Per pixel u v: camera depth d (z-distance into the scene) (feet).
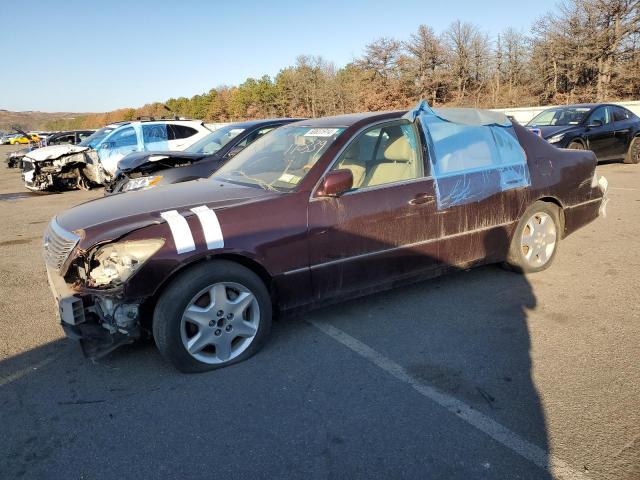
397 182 12.75
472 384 9.91
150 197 12.12
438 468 7.64
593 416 8.75
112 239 9.76
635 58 108.06
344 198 11.87
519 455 7.87
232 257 10.69
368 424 8.75
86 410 9.43
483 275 15.96
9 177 61.98
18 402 9.78
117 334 10.07
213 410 9.29
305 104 179.63
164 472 7.76
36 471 7.87
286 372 10.54
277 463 7.86
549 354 10.94
